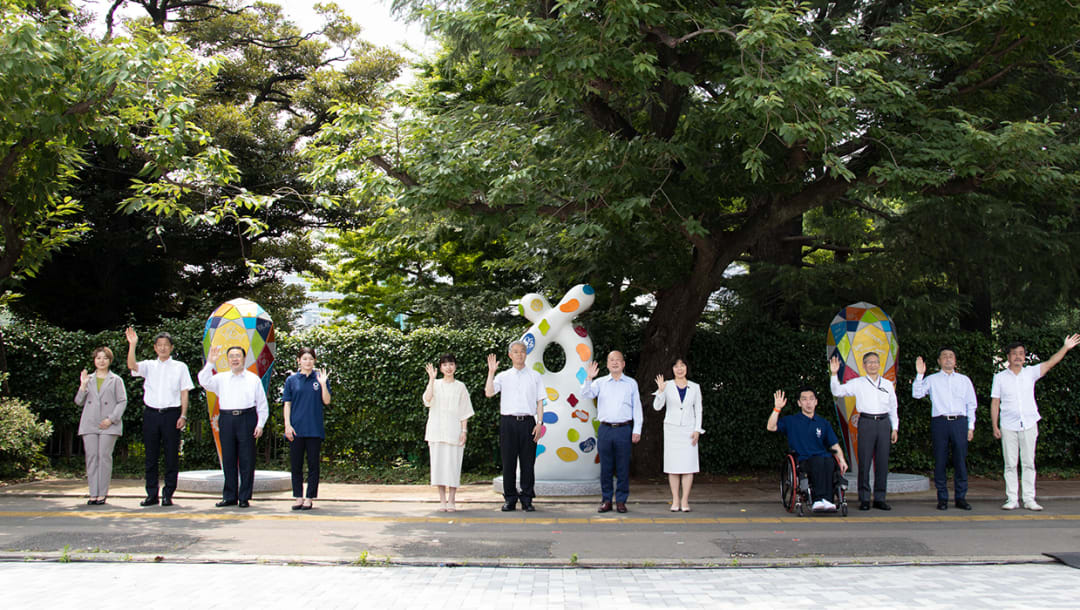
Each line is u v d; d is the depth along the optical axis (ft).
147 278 64.39
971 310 43.09
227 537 23.13
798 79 23.25
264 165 62.80
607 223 29.78
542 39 24.13
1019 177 26.20
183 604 15.89
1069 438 39.22
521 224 30.32
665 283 35.04
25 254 37.73
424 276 61.72
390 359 38.96
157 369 28.84
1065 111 33.45
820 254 53.72
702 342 38.58
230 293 71.72
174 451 28.89
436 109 36.24
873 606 15.88
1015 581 18.15
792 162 28.37
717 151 29.48
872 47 29.63
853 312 31.99
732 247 33.30
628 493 29.84
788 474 28.58
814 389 38.55
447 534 24.04
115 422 29.12
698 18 26.61
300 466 28.66
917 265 38.29
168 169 29.78
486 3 25.66
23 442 34.19
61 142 31.45
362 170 28.04
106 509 27.94
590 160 27.50
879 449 28.66
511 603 16.28
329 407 39.29
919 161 27.17
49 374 39.63
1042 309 43.14
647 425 36.76
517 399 28.48
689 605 16.08
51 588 17.15
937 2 28.60
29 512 27.20
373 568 19.67
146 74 26.50
